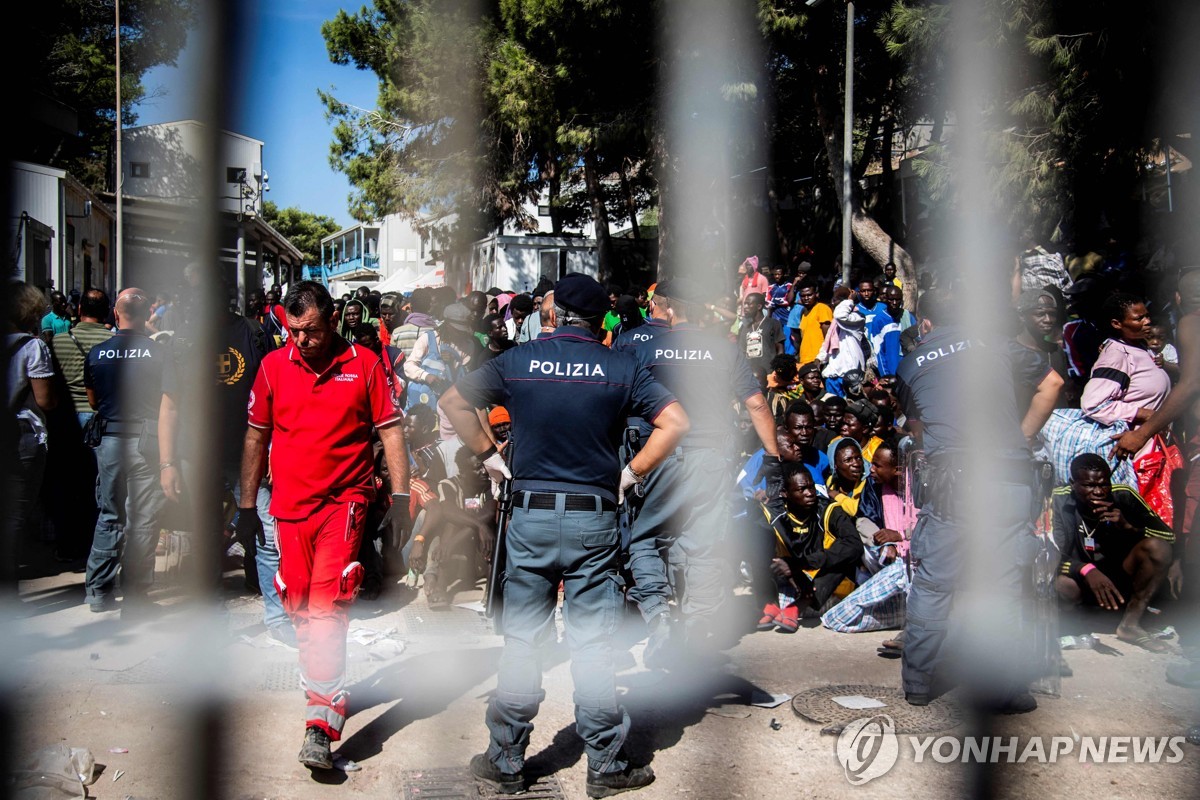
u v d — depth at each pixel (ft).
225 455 18.58
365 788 12.10
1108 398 18.70
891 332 31.68
